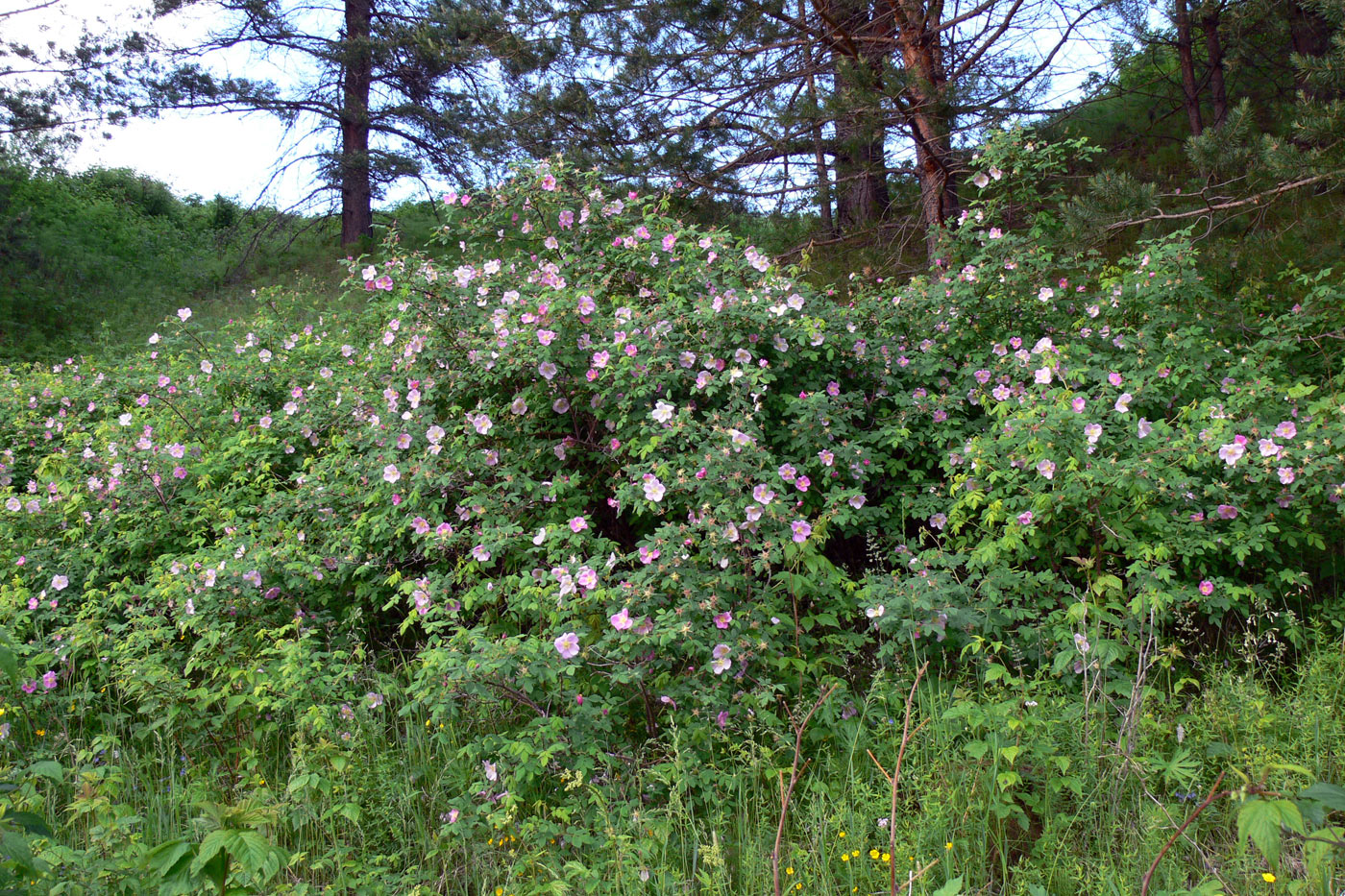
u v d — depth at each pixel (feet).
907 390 15.19
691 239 16.65
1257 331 16.88
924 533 13.00
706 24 25.99
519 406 13.89
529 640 9.87
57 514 16.14
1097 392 14.14
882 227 27.50
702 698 9.91
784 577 10.98
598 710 9.75
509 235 16.85
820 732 10.31
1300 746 9.43
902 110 22.56
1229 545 11.68
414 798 9.91
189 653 12.45
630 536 14.85
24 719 11.68
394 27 44.32
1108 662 9.59
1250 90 27.58
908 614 10.78
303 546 13.66
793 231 29.35
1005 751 8.50
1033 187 18.08
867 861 8.32
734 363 13.33
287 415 17.58
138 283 44.34
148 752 11.23
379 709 11.16
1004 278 16.08
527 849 9.01
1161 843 8.11
